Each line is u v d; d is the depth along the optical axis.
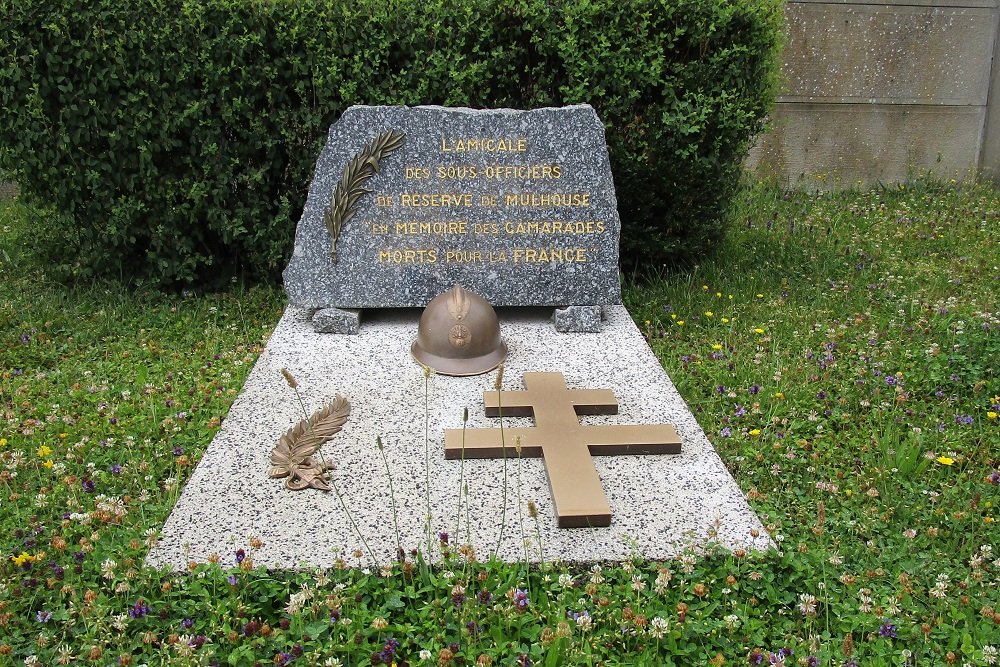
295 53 5.37
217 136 5.51
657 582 2.75
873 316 5.32
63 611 2.69
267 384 4.13
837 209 7.91
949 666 2.54
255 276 6.15
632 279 6.14
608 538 3.03
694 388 4.49
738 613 2.73
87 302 5.66
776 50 5.68
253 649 2.55
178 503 3.20
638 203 5.93
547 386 4.00
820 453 3.85
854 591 2.86
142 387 4.49
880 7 8.44
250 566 2.79
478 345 4.28
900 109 8.80
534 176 4.77
